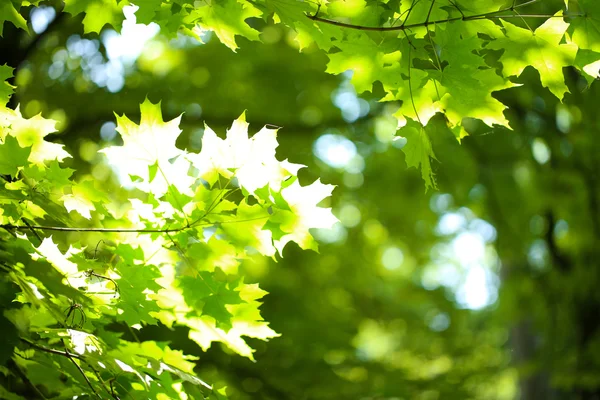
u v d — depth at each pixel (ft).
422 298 40.50
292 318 26.94
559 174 25.76
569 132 24.70
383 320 35.35
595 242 25.31
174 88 24.81
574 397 26.53
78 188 7.84
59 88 22.26
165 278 8.17
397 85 8.87
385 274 39.34
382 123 28.78
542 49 8.21
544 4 15.26
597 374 23.29
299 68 26.96
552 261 26.96
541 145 28.43
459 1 8.09
